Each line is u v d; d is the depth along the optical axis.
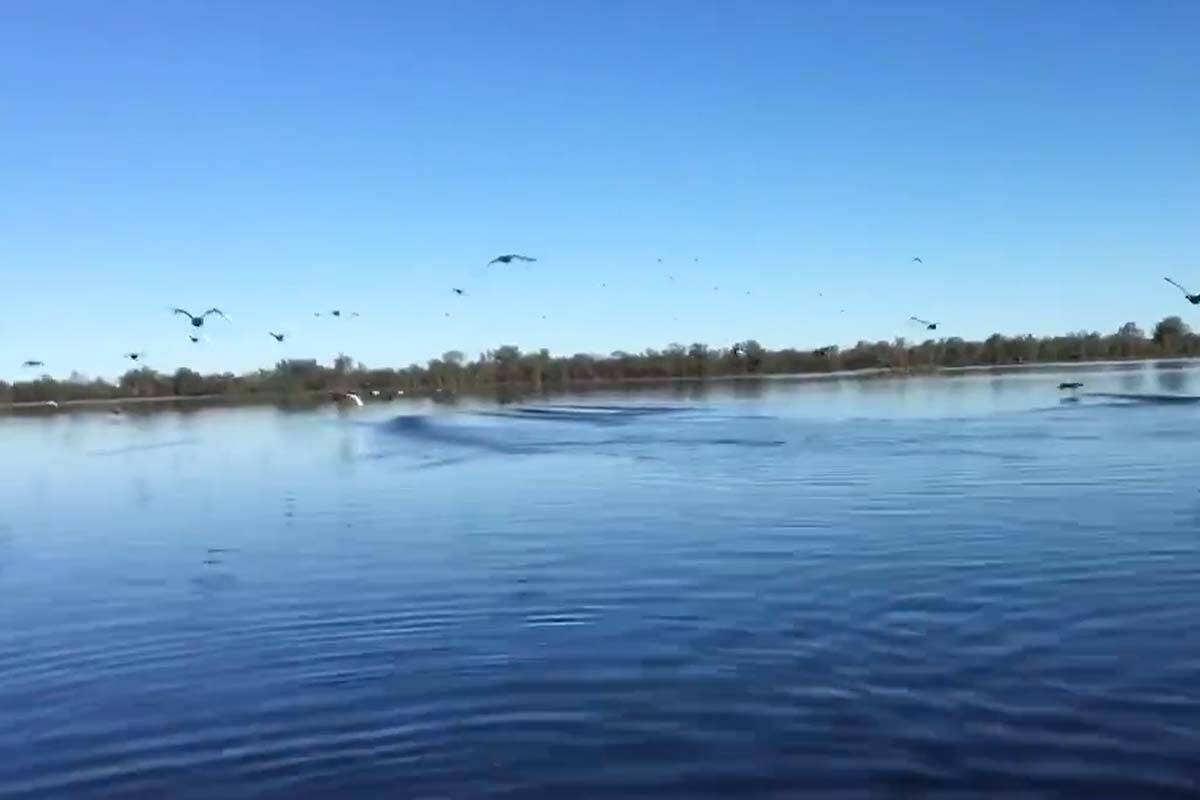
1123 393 84.19
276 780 12.29
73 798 12.16
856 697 13.74
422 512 31.47
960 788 11.13
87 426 92.00
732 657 15.65
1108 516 26.12
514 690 14.69
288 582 22.41
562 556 23.64
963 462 39.00
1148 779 11.16
